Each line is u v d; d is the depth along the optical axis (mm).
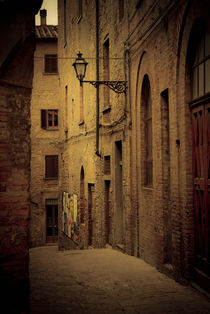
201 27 7727
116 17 13867
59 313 6676
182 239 8461
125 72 12797
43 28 31328
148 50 10656
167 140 9820
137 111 11891
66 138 23438
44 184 30312
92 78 17344
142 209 11477
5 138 6062
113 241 14156
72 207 21250
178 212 8594
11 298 5980
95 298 7590
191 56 8211
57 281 9023
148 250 10867
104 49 15859
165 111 9820
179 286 8328
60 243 24750
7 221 6020
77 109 20500
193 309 6828
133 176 12289
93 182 16953
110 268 10383
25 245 6086
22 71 6176
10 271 6000
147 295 7734
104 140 15531
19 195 6094
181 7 8242
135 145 12062
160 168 9820
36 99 30516
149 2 10430
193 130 8180
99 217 16078
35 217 30141
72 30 21734
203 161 7691
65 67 23750
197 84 8023
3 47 5945
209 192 7422
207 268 7582
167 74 9203
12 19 6012
